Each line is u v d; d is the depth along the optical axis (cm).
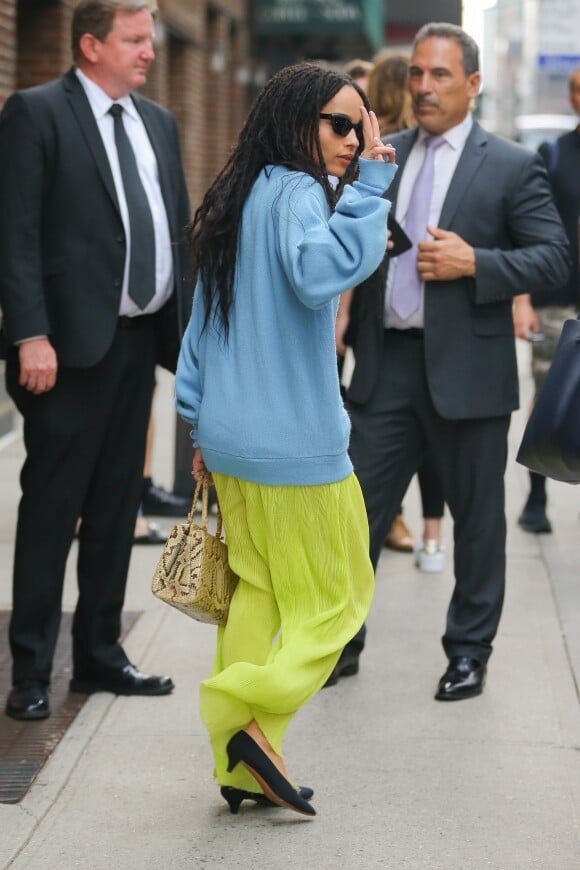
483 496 626
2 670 645
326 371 455
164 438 1305
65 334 571
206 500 484
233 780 486
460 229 613
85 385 583
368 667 666
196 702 612
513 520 990
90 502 608
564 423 459
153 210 586
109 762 545
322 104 452
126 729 579
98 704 607
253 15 2962
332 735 577
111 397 590
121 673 619
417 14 4588
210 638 708
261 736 474
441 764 545
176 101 2275
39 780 524
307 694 465
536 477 955
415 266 614
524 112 5388
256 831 484
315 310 450
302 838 478
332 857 463
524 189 616
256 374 453
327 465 457
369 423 627
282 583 471
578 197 925
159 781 527
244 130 464
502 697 623
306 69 458
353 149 459
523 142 3159
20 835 478
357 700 620
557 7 5169
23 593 589
